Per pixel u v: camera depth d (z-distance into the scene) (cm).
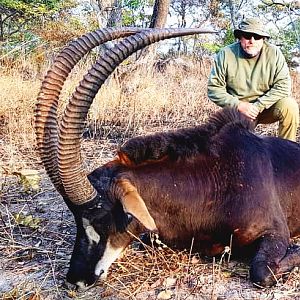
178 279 204
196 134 220
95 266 195
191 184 211
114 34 195
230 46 313
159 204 209
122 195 189
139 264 214
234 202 211
